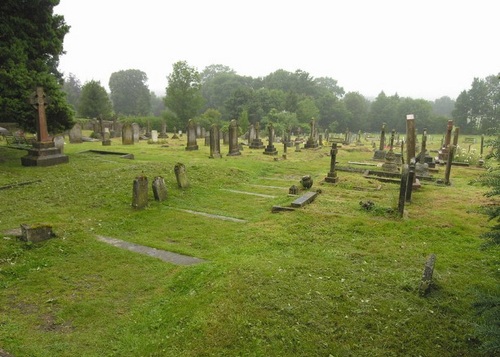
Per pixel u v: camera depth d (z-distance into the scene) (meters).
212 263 7.48
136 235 9.54
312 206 11.81
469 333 5.05
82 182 13.96
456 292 6.12
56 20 20.16
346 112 89.19
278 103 72.38
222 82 104.31
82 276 7.18
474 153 28.44
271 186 15.69
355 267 7.16
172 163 17.83
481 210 5.59
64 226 9.59
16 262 7.58
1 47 17.59
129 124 29.84
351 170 20.02
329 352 4.72
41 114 17.69
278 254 7.91
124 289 6.71
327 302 5.73
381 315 5.43
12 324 5.58
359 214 10.91
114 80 102.81
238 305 5.65
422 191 14.70
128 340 5.25
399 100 94.69
